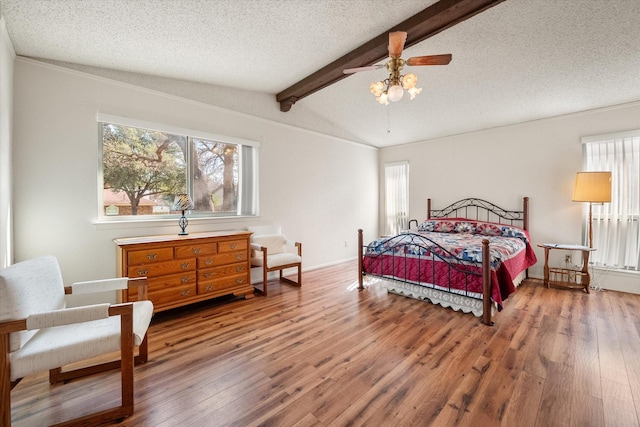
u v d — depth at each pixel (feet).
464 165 16.17
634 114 11.35
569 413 4.92
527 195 14.03
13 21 6.45
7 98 6.99
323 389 5.63
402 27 7.66
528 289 11.95
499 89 11.36
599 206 12.12
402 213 19.01
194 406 5.16
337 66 9.77
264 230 13.01
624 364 6.39
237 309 9.91
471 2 6.64
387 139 18.31
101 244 9.12
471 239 12.06
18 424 4.72
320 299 10.93
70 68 8.59
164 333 8.10
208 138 11.46
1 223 6.48
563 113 12.88
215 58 9.14
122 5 6.21
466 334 7.93
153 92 10.14
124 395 4.91
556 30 7.90
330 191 16.70
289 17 7.20
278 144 13.98
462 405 5.16
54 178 8.36
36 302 4.93
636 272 11.29
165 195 10.67
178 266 9.30
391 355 6.88
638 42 8.06
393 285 11.32
